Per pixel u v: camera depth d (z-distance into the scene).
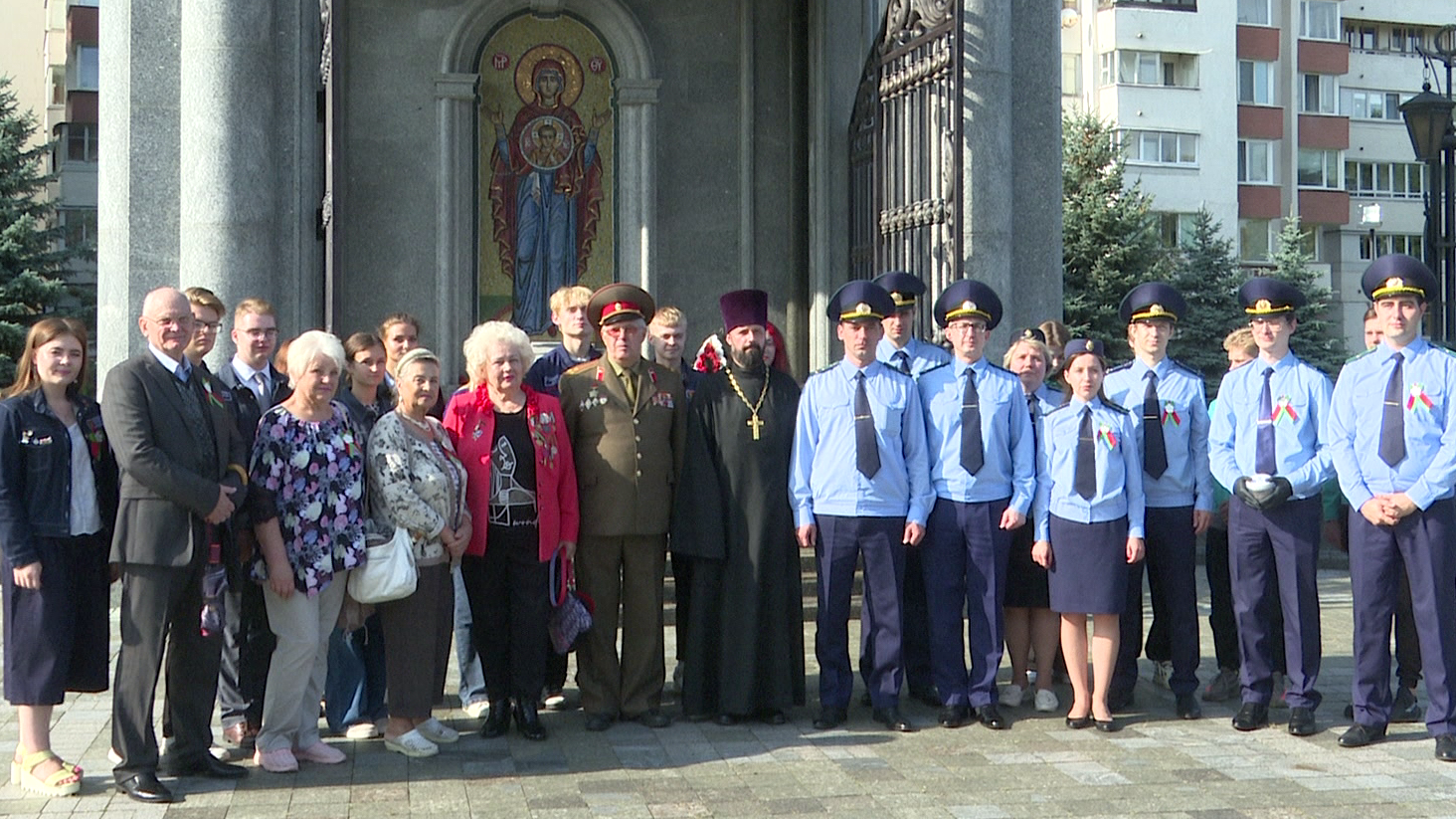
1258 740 7.23
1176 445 7.90
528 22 13.51
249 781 6.34
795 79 13.69
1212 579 8.30
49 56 37.28
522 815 5.83
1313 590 7.43
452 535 6.89
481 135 13.47
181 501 6.03
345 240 13.06
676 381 7.73
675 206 13.68
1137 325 8.11
